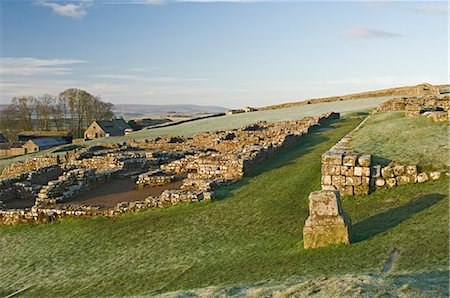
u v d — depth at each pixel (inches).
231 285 480.4
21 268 772.0
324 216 546.9
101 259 737.6
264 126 2068.2
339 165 786.8
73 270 717.3
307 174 992.2
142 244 762.8
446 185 697.0
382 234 545.6
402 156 823.1
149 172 1288.1
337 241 538.3
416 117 1229.1
